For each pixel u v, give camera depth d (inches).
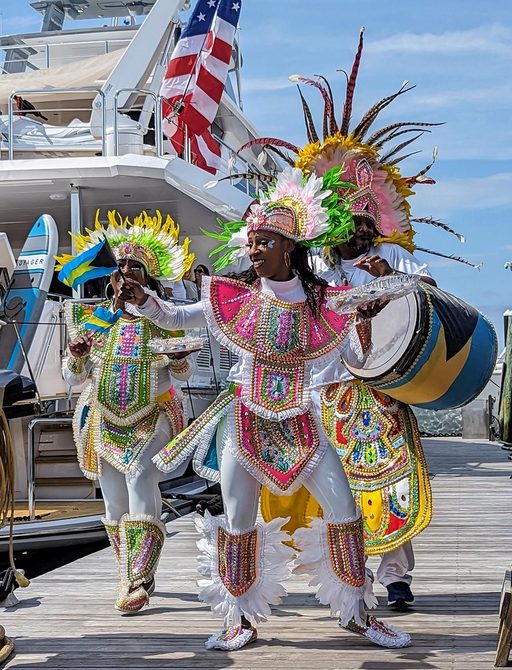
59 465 326.3
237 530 143.8
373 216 168.6
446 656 139.9
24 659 143.7
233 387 141.7
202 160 437.1
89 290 378.6
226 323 139.9
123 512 187.3
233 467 141.0
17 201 390.3
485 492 379.2
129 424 181.5
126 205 401.4
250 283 143.5
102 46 519.2
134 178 355.9
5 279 323.9
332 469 139.7
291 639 151.2
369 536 163.0
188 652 145.6
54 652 147.4
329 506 140.3
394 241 168.9
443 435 829.8
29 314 313.4
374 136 175.6
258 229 138.4
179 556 238.8
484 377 164.2
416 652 142.3
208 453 144.0
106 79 431.2
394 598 168.4
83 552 278.4
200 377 410.3
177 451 141.9
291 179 144.0
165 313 138.5
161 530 180.1
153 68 442.0
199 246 481.1
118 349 183.2
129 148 394.6
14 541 263.9
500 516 306.5
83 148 394.9
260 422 139.6
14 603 181.2
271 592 146.0
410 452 161.8
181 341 146.6
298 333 138.8
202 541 147.5
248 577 145.3
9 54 526.6
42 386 316.8
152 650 147.4
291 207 139.9
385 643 144.5
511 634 133.0
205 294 140.9
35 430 331.0
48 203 396.2
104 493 187.2
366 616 146.3
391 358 156.2
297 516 161.3
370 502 163.0
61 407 335.6
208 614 172.6
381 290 130.6
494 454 579.5
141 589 174.2
